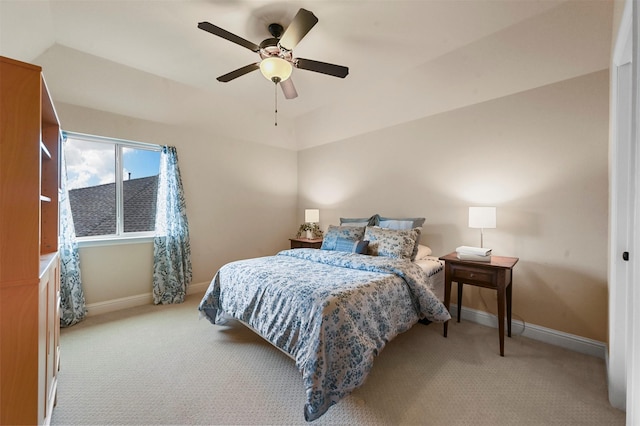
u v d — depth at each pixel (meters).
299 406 1.55
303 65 2.11
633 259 1.08
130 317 2.85
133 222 3.30
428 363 1.99
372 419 1.45
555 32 1.99
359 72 2.78
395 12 1.92
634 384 1.05
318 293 1.68
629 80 1.59
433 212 3.10
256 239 4.39
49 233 1.76
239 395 1.64
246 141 4.23
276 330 1.80
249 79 2.99
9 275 1.04
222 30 1.73
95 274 2.95
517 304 2.48
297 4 1.86
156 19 2.02
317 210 4.21
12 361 1.06
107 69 2.64
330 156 4.32
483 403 1.57
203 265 3.79
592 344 2.10
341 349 1.50
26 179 1.07
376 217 3.41
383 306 1.84
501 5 1.86
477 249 2.31
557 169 2.27
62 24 2.07
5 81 1.03
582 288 2.16
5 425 1.05
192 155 3.66
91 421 1.43
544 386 1.72
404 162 3.37
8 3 1.55
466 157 2.82
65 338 2.37
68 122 2.73
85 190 2.99
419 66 2.65
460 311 2.72
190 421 1.44
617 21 1.56
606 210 2.06
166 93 3.10
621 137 1.61
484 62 2.39
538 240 2.37
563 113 2.23
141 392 1.66
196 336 2.42
